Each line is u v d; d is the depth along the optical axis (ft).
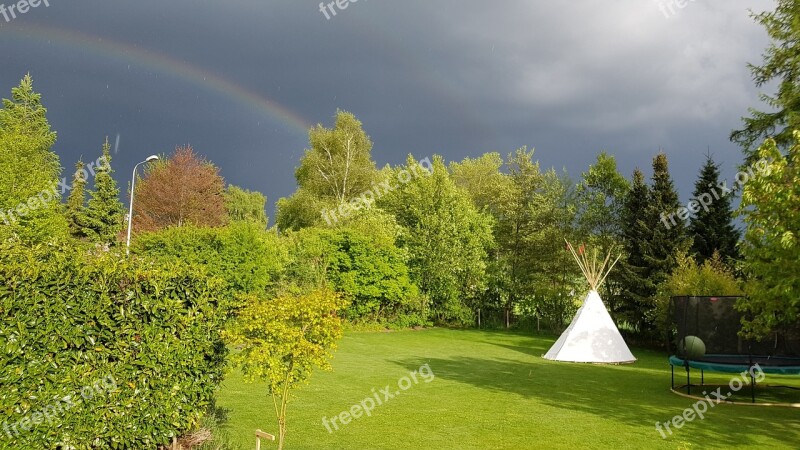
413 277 96.78
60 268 18.76
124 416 19.76
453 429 28.60
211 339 22.16
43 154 130.41
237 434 26.58
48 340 18.31
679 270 68.69
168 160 134.00
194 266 22.66
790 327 37.63
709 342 40.37
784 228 25.67
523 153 102.32
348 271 87.20
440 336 83.20
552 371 51.29
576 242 91.66
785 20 50.01
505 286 101.45
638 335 82.48
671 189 79.71
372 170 132.67
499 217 114.42
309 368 21.52
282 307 20.99
